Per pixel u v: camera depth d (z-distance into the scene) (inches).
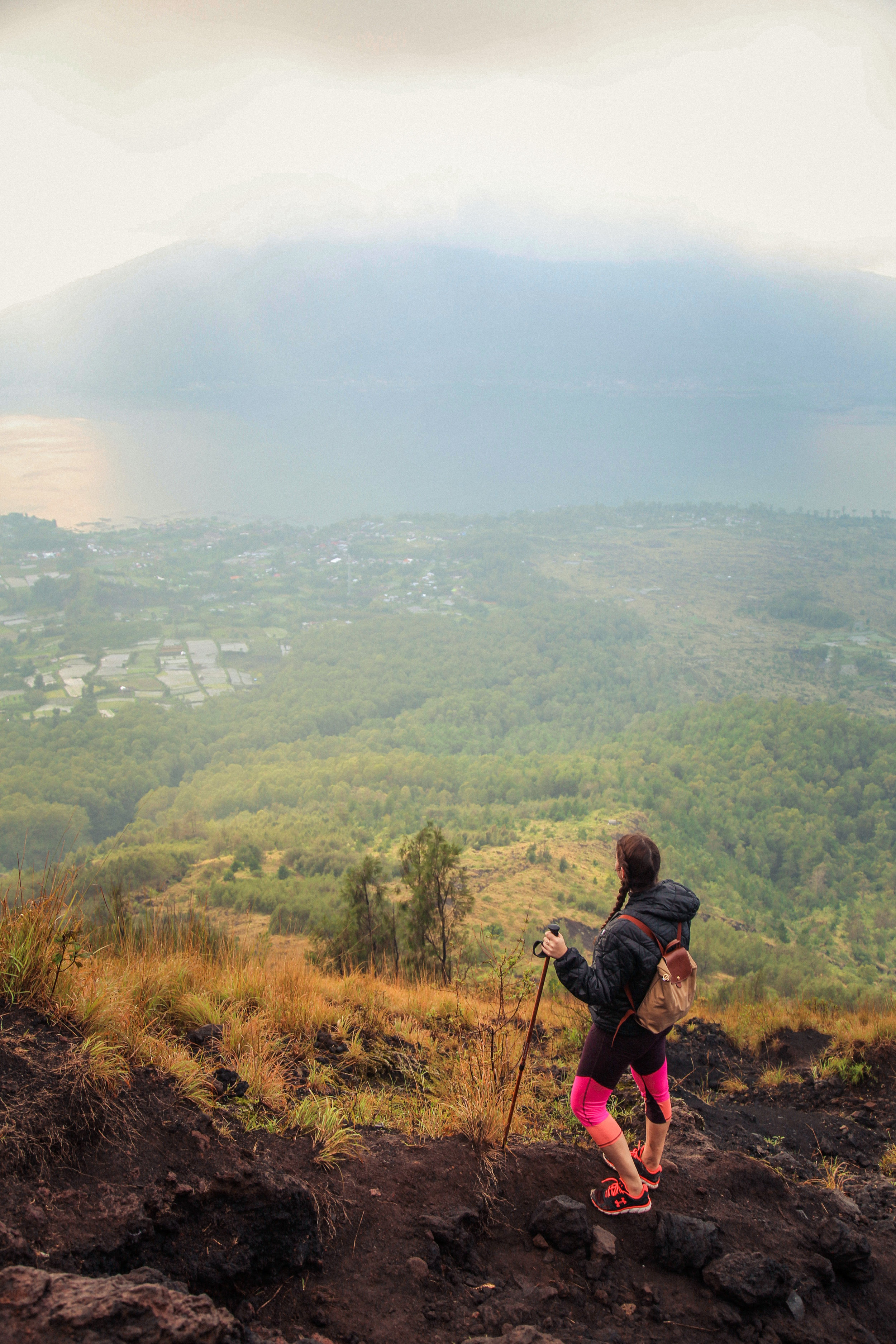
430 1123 136.1
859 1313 110.2
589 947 2684.5
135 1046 117.0
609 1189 117.4
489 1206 113.1
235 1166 100.7
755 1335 97.7
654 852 109.3
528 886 3275.1
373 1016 211.5
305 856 3230.8
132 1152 95.4
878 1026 288.2
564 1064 216.4
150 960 187.6
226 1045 147.8
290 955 247.0
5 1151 85.3
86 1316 64.8
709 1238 109.0
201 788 6102.4
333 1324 87.5
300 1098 141.3
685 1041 313.7
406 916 498.0
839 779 6087.6
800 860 5088.6
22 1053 99.0
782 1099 252.5
